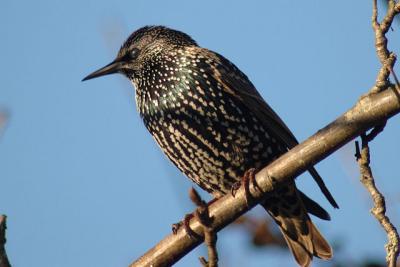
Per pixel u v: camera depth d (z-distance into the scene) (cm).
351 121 773
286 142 1054
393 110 755
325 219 1027
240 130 1047
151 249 890
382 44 745
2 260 642
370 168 759
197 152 1062
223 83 1054
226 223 872
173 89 1073
